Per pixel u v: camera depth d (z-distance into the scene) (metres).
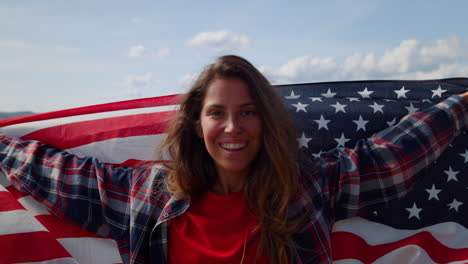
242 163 0.87
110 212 0.96
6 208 0.99
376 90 1.14
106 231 0.98
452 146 1.05
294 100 1.16
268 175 0.89
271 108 0.87
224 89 0.85
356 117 1.10
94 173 1.00
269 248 0.87
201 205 0.92
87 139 1.15
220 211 0.90
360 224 1.00
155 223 0.94
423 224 1.01
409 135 0.99
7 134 1.14
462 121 1.03
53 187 1.00
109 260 1.00
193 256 0.88
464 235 1.00
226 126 0.85
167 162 1.00
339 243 0.98
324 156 1.01
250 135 0.86
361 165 0.95
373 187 0.95
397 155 0.95
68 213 0.98
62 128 1.15
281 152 0.88
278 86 1.20
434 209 1.02
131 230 0.94
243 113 0.86
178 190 0.92
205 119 0.87
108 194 0.98
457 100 1.03
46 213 1.02
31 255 0.95
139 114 1.19
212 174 0.94
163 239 0.92
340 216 0.96
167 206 0.92
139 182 0.97
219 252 0.87
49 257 0.96
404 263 0.99
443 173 1.03
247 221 0.88
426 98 1.10
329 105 1.13
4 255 0.94
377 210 0.97
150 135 1.15
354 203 0.94
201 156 0.94
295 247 0.87
